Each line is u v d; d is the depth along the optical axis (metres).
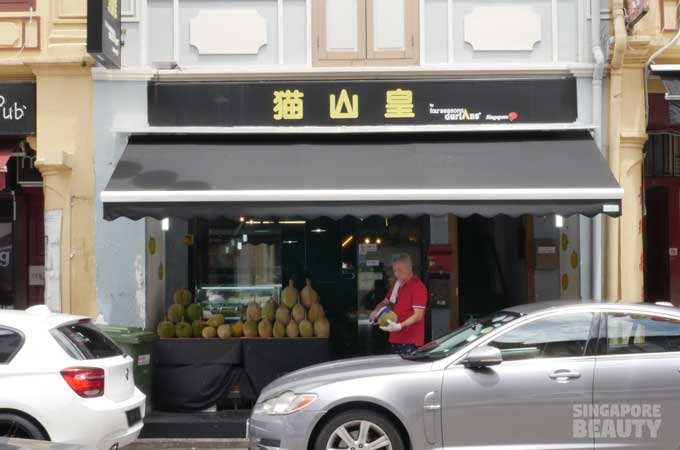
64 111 9.85
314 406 6.43
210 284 11.65
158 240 10.45
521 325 6.69
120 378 7.03
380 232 11.87
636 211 9.80
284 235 11.78
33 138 10.11
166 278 11.30
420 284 8.88
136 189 8.63
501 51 10.01
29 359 6.53
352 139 9.78
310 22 9.94
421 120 9.80
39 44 9.95
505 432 6.37
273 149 9.56
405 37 9.97
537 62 9.96
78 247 9.79
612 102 9.70
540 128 9.59
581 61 9.89
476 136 9.78
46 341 6.62
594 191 8.41
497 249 12.07
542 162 9.12
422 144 9.65
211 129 9.67
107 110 9.83
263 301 11.41
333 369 6.97
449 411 6.38
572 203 8.44
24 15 9.93
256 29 9.99
